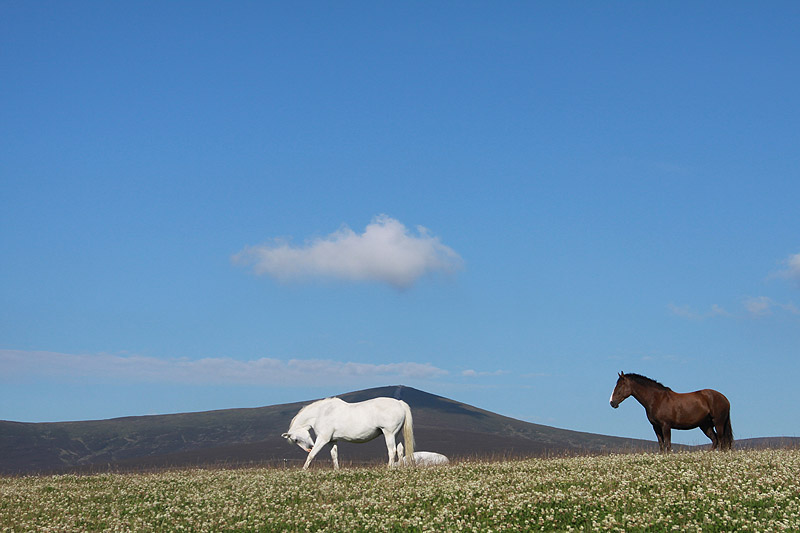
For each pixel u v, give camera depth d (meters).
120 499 17.72
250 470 25.11
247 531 13.70
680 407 23.81
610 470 17.59
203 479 21.34
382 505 14.99
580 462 20.17
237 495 17.38
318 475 20.52
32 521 14.48
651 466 17.97
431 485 16.86
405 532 13.03
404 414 23.86
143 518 15.04
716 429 23.98
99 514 15.47
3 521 14.51
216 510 15.41
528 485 16.08
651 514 12.78
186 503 16.66
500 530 12.80
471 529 12.98
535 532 12.69
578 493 14.59
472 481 17.16
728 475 15.52
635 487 15.17
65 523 14.38
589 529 12.38
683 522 12.35
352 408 23.92
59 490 19.73
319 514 14.48
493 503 14.37
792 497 13.59
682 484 15.20
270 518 14.45
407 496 15.75
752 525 11.80
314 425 24.27
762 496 13.40
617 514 13.19
